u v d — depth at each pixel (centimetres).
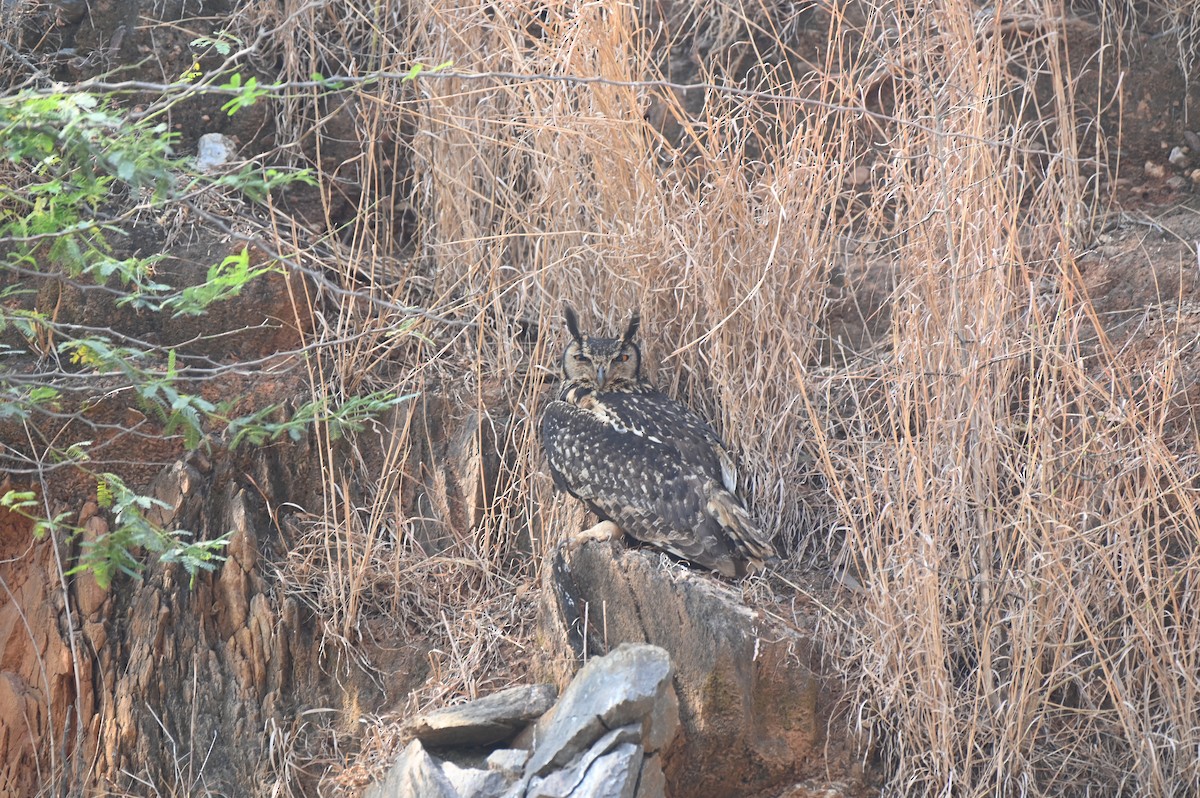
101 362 836
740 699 891
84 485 1052
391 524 1070
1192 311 1035
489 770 866
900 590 875
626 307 1077
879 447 965
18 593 1041
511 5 1077
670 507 944
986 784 859
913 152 1041
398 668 1015
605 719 838
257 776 978
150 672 1002
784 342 1012
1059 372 955
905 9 1084
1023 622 855
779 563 983
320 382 1057
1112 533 882
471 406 1106
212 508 1043
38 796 988
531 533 1048
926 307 932
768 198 1019
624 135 1039
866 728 896
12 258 854
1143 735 845
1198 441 937
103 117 682
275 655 1006
